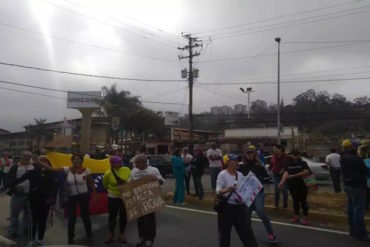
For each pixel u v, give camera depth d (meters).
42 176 8.67
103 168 11.60
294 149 10.65
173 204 14.24
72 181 8.88
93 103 46.50
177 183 14.41
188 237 9.34
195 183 14.63
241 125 74.56
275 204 12.18
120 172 9.03
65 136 36.78
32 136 82.06
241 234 6.77
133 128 57.56
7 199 16.11
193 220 11.32
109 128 56.03
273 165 12.21
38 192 8.62
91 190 9.38
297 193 10.63
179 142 45.19
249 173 6.90
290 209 11.81
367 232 9.63
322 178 22.95
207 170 35.06
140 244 8.34
